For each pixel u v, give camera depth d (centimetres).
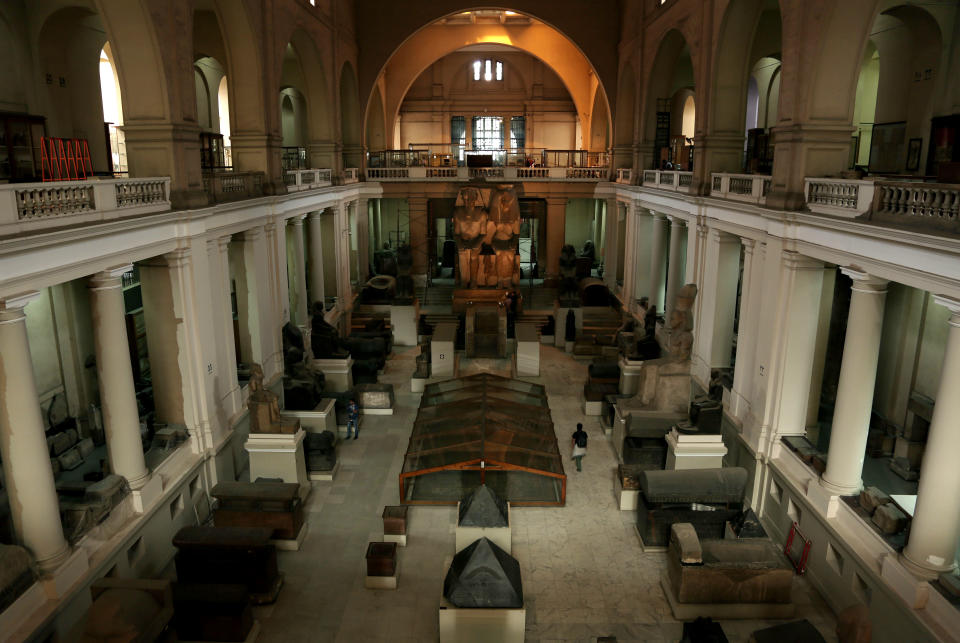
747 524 1180
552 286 3281
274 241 1795
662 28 2152
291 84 2942
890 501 1020
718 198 1606
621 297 2811
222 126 2712
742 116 1702
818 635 889
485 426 1458
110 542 1007
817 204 1160
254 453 1382
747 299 1421
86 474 1193
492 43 3525
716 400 1427
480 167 3231
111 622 811
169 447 1259
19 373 847
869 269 1004
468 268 2841
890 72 1647
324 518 1362
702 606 1059
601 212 3778
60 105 1509
